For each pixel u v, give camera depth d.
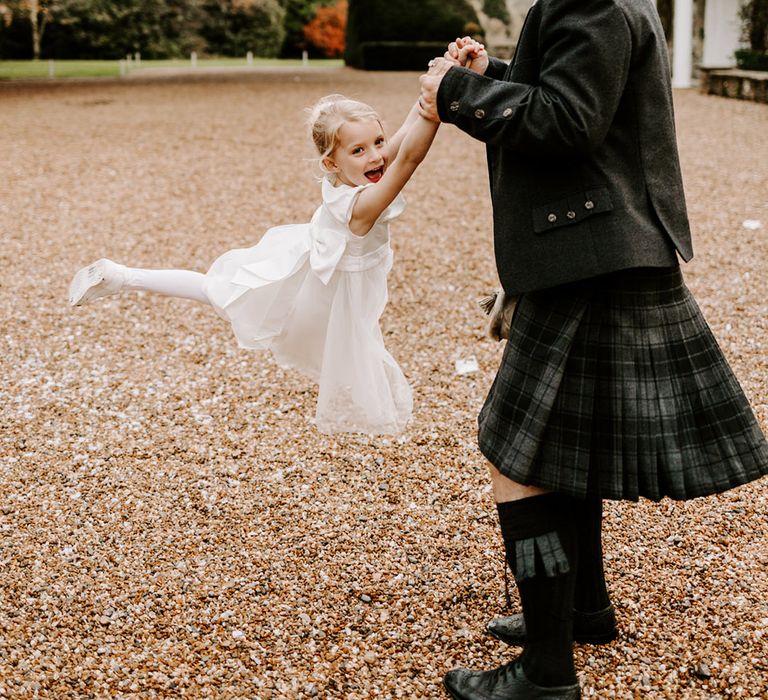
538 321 1.87
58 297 5.22
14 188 8.19
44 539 2.78
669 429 1.83
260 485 3.12
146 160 9.53
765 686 2.08
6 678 2.15
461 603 2.45
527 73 1.85
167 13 34.66
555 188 1.80
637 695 2.07
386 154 2.19
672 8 18.33
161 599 2.48
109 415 3.69
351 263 2.23
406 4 24.92
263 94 16.72
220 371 4.16
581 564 2.17
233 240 6.51
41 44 32.84
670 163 1.86
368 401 2.30
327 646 2.28
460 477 3.14
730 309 4.82
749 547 2.66
